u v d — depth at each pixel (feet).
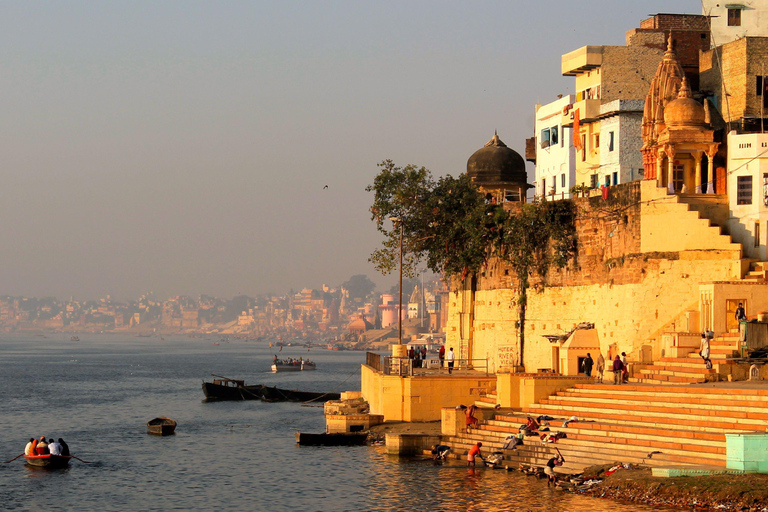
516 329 242.17
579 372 217.36
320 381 602.85
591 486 150.20
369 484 168.96
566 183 302.45
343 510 152.87
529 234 236.84
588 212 225.56
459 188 267.59
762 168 209.67
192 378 632.38
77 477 196.85
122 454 230.68
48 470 206.18
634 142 263.49
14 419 331.57
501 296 248.52
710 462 146.72
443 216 265.34
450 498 153.89
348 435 215.10
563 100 302.66
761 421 152.15
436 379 219.61
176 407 374.43
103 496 175.94
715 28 274.36
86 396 449.89
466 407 194.59
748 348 188.03
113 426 302.04
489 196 272.72
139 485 186.29
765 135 209.87
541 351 234.79
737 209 211.82
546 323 234.17
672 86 233.35
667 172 230.07
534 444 171.53
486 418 191.42
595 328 220.64
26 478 196.24
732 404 162.71
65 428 297.74
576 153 288.92
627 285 211.82
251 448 236.02
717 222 213.87
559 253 230.68
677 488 137.39
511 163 286.66
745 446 139.95
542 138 321.73
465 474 171.53
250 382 588.91
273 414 334.85
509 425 183.73
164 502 168.55
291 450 219.82
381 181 269.44
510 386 197.67
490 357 251.19
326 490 168.25
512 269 244.42
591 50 275.18
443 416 194.80
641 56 275.39
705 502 132.98
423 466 181.78
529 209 236.84
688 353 198.80
